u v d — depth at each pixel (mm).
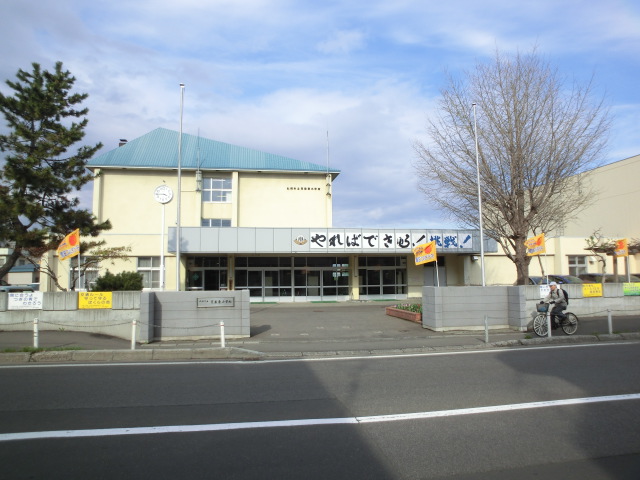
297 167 31250
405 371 9117
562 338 13133
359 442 5176
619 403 6660
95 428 5676
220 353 11305
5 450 4957
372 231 27609
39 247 17312
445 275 32031
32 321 14297
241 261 29609
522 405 6602
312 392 7473
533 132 19484
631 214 37562
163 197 19406
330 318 19188
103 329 14188
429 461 4637
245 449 4969
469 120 20578
